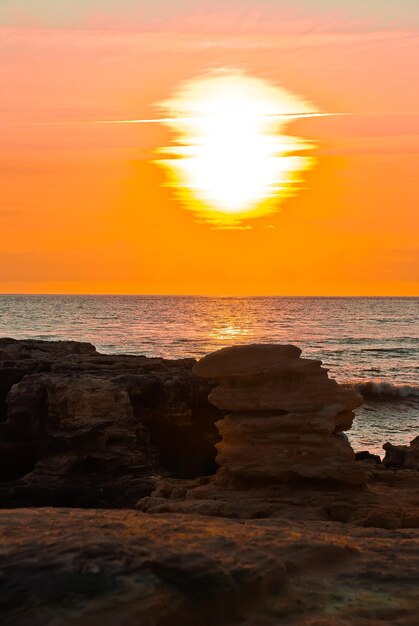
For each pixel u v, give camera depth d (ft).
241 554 22.22
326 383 66.44
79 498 90.17
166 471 100.73
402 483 71.97
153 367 122.93
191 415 110.73
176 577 20.10
